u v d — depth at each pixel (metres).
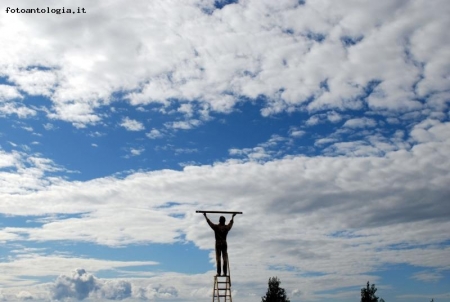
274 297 73.00
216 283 39.25
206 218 39.84
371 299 72.00
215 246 39.72
